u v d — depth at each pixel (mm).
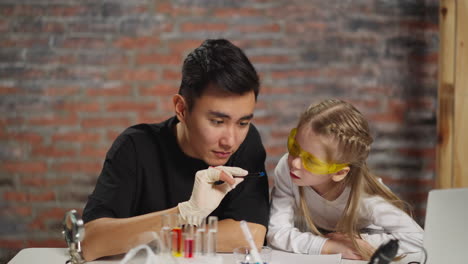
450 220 1094
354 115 1521
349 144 1456
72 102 2883
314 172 1460
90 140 2904
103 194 1499
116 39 2863
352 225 1518
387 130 2932
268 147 2934
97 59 2871
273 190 1723
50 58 2857
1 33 2840
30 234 2920
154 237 1245
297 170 1489
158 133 1596
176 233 1288
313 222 1767
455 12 2498
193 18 2869
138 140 1571
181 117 1424
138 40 2867
